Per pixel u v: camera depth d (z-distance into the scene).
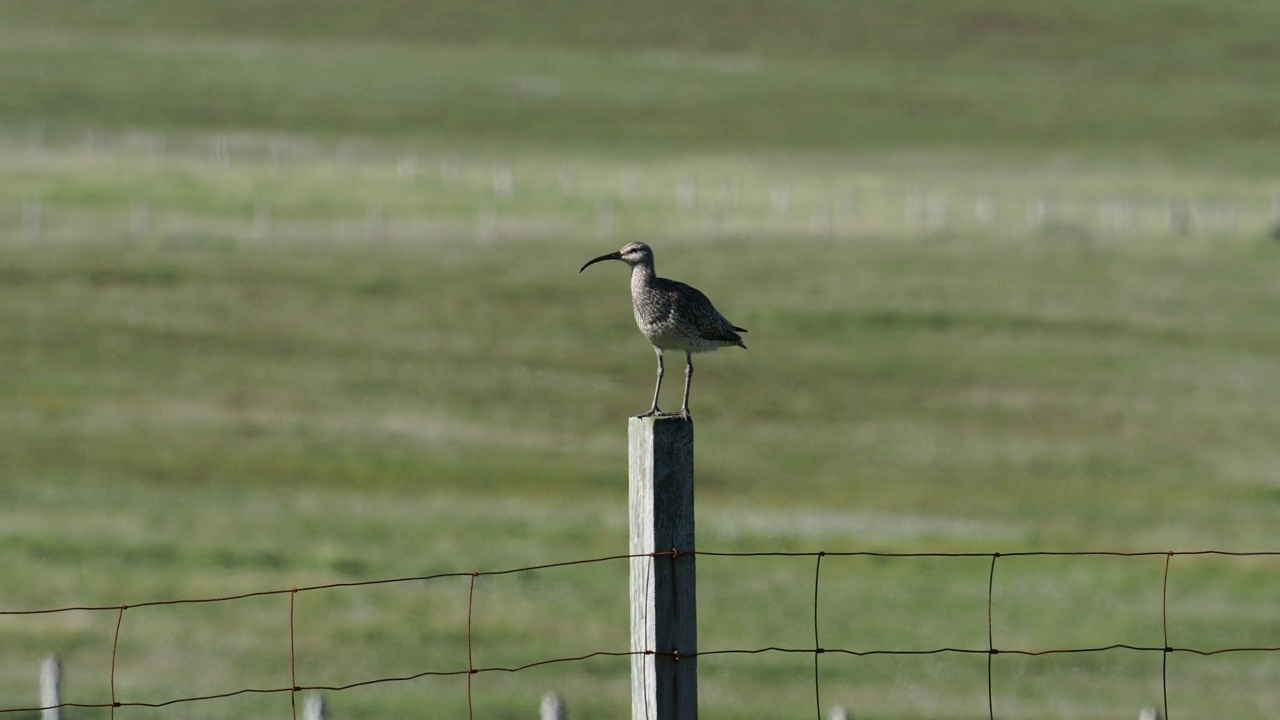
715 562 29.70
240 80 112.94
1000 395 46.34
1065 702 21.91
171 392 42.81
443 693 21.47
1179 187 86.31
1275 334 53.53
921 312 54.44
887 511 35.19
